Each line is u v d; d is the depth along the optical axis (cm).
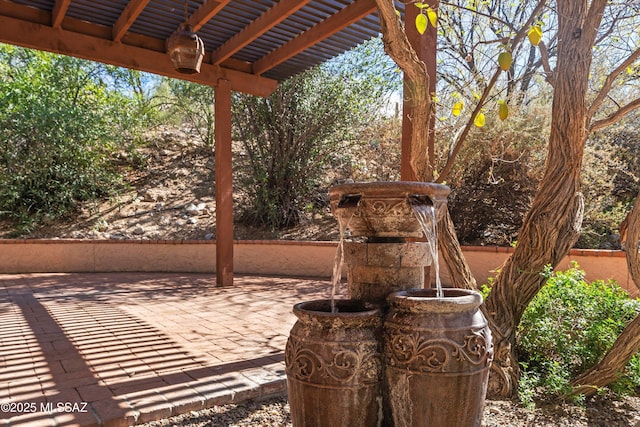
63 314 554
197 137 1412
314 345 203
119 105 1169
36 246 938
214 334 462
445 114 754
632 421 292
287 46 682
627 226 331
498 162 821
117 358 382
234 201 1161
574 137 317
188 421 282
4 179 1012
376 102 1081
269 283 808
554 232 325
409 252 229
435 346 195
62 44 625
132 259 955
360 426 201
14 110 1002
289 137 1060
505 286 340
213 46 715
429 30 412
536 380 326
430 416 197
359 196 222
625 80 519
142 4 546
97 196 1158
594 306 365
